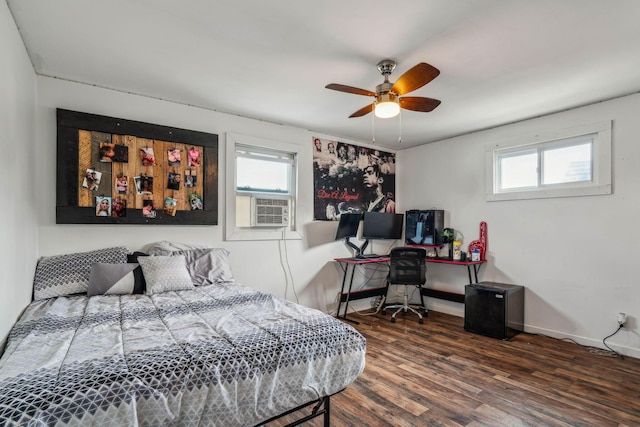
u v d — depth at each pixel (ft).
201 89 9.73
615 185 10.36
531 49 7.36
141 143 10.07
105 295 8.12
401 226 16.44
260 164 12.96
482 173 13.92
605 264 10.55
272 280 12.83
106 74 8.74
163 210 10.37
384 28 6.58
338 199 15.07
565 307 11.39
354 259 14.24
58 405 3.43
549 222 11.87
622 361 9.59
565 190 11.44
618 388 8.00
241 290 8.77
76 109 9.16
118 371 4.01
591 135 10.99
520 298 12.25
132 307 7.04
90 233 9.31
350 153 15.55
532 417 6.79
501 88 9.56
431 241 15.26
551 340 11.37
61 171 8.87
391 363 9.50
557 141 11.81
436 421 6.64
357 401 7.43
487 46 7.23
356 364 5.77
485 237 13.75
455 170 14.97
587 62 7.97
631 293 10.03
